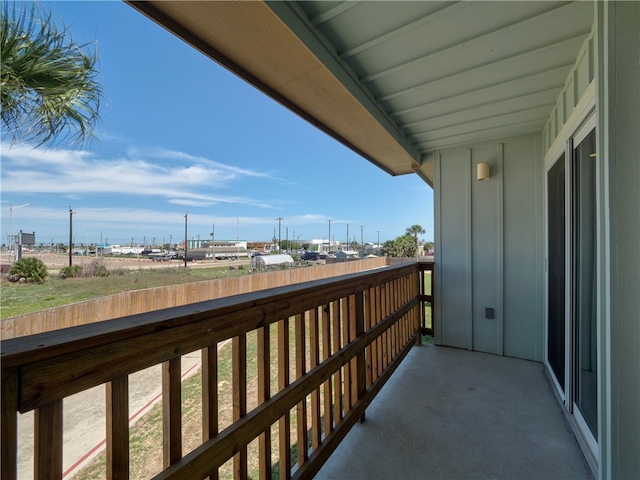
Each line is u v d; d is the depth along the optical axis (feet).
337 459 5.67
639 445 3.94
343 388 6.64
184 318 3.02
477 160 11.35
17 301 24.11
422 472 5.33
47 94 5.37
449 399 7.77
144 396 10.28
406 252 91.04
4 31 4.77
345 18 5.12
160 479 2.76
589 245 5.97
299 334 4.93
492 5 4.86
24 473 7.14
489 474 5.28
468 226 11.50
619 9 4.04
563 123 7.49
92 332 2.33
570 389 6.68
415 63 6.43
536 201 10.28
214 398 3.40
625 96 4.01
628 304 4.00
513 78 7.03
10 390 1.88
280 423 4.52
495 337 11.00
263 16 4.50
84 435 7.96
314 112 7.62
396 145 10.16
